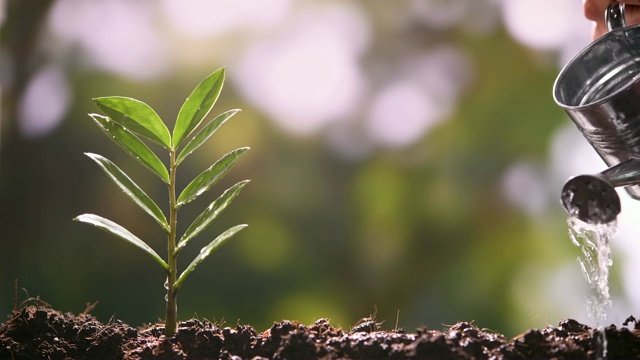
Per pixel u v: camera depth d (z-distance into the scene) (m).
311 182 2.89
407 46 2.98
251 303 2.84
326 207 2.90
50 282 2.71
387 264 2.91
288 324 1.03
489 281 2.88
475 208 2.88
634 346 1.00
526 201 2.86
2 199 2.71
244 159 2.84
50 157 2.72
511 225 2.87
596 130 1.01
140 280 2.74
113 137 1.04
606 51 1.05
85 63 2.75
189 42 2.83
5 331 1.05
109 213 2.73
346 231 2.90
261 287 2.84
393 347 1.00
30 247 2.72
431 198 2.90
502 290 2.88
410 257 2.91
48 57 2.73
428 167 2.91
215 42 2.85
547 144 2.87
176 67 2.84
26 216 2.71
